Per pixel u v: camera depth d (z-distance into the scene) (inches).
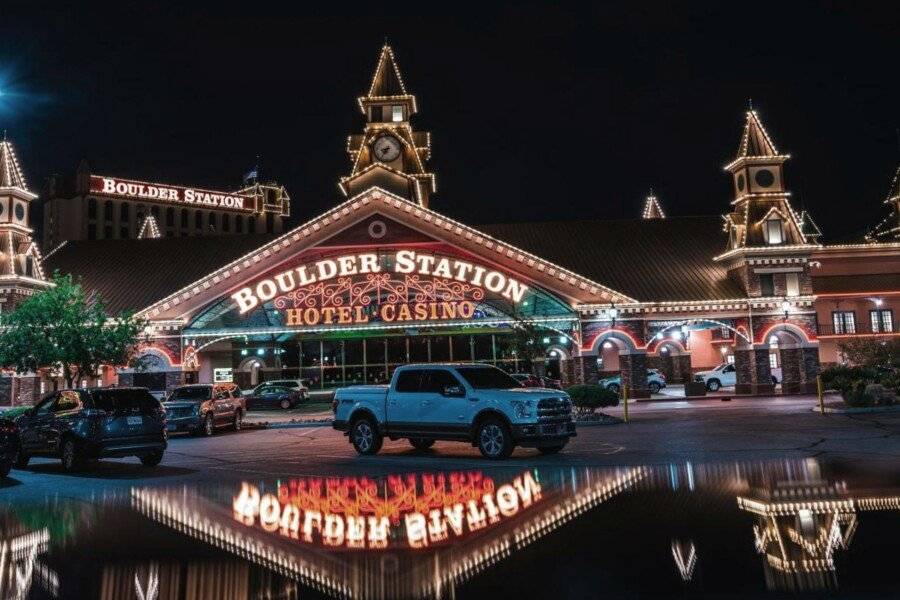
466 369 709.9
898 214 2187.5
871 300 2095.2
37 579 291.7
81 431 674.8
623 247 1984.5
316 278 1683.1
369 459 700.7
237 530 376.5
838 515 360.8
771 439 736.3
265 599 261.7
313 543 344.2
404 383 725.9
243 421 1269.7
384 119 2244.1
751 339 1744.6
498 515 394.0
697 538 325.4
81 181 4350.4
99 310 1398.9
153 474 642.2
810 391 1729.8
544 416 653.3
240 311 1670.8
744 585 257.4
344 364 1871.3
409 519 392.5
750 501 404.2
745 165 1815.9
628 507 400.8
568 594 254.1
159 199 4601.4
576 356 1691.7
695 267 1893.5
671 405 1441.9
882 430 783.7
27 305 1330.0
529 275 1684.3
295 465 669.3
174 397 1119.0
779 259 1772.9
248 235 2105.1
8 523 410.6
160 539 358.9
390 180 2081.7
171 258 1996.8
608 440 792.3
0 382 1603.1
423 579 278.4
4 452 624.1
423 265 1681.8
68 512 443.8
